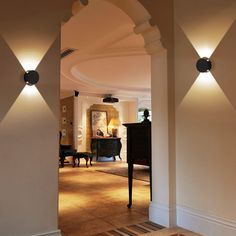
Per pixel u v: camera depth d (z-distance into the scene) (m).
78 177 5.88
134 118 10.48
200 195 2.54
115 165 8.32
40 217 2.08
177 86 2.82
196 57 2.64
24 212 2.02
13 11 2.03
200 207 2.54
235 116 2.30
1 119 1.95
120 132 10.49
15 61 2.02
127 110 10.75
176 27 2.86
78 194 4.14
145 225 2.74
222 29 2.42
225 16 2.40
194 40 2.67
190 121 2.68
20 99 2.03
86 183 5.11
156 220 2.81
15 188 1.99
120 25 3.77
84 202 3.64
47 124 2.14
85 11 3.32
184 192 2.70
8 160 1.97
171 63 2.83
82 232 2.55
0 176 1.94
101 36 4.17
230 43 2.35
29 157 2.05
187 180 2.67
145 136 3.17
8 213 1.95
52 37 2.19
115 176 6.01
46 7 2.17
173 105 2.83
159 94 2.88
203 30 2.58
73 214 3.10
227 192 2.32
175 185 2.78
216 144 2.43
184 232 2.55
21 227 2.00
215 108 2.46
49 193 2.13
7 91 1.98
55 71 2.19
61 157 7.85
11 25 2.01
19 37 2.04
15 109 2.01
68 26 3.77
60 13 2.23
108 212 3.18
